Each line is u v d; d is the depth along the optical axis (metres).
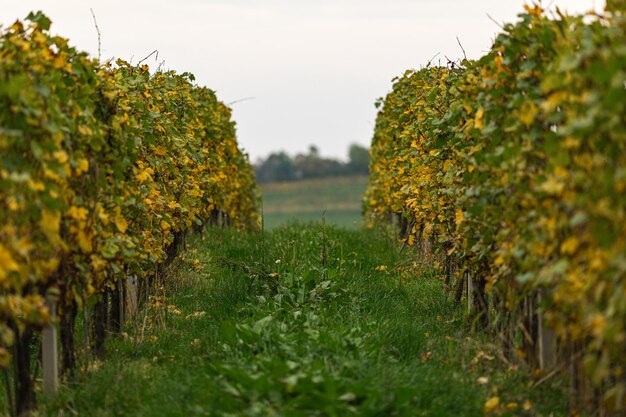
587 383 9.77
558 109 10.19
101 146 11.98
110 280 12.83
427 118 16.91
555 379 11.17
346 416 9.82
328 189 126.06
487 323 14.48
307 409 10.03
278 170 150.38
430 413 10.26
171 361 13.27
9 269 8.71
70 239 10.73
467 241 12.89
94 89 12.03
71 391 11.62
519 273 10.83
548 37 10.11
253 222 37.16
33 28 10.46
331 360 12.20
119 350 14.03
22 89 9.24
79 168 10.64
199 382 11.26
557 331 9.45
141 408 10.75
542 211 9.51
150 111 15.09
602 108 7.91
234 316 16.52
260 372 11.37
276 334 13.30
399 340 13.97
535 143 10.22
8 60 9.45
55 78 10.34
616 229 7.94
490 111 11.26
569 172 8.81
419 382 11.20
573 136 8.43
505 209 11.05
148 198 14.36
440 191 14.81
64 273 10.82
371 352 12.76
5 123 9.26
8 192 8.98
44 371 11.59
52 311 11.05
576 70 8.70
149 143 14.97
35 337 14.97
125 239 12.24
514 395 10.98
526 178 10.35
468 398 10.93
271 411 9.90
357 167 148.88
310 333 13.41
